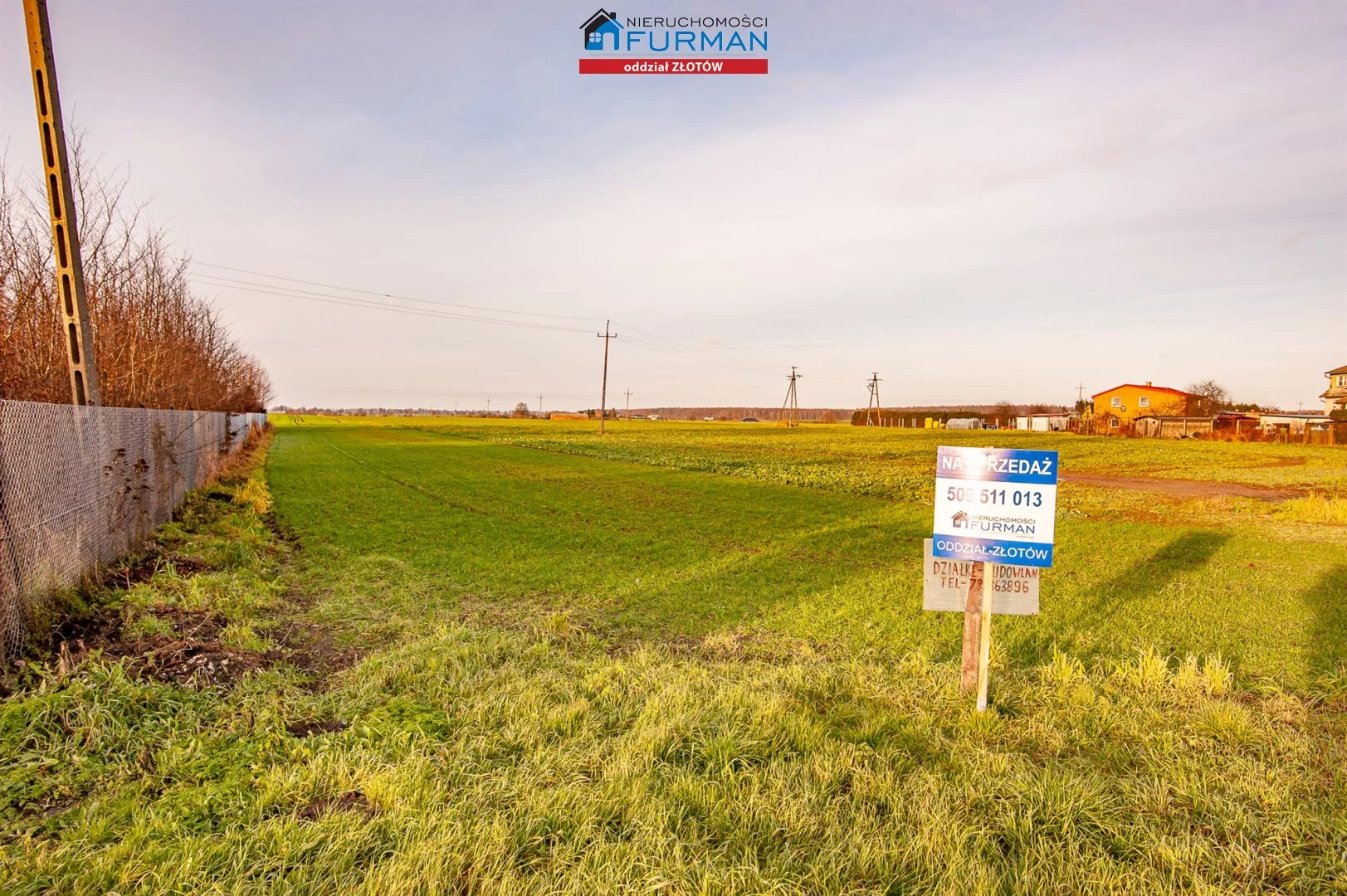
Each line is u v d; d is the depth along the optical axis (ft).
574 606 25.04
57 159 26.08
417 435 192.03
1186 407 274.77
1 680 14.37
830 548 37.78
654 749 12.76
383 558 32.42
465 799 10.96
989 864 9.93
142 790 11.24
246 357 164.04
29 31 25.54
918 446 160.66
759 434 223.71
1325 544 40.98
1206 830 10.89
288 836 9.78
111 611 19.70
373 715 14.17
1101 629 22.99
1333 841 10.34
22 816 10.41
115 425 25.84
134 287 48.65
